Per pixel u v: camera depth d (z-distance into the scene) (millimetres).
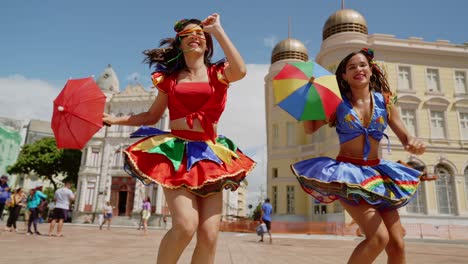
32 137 70188
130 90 38750
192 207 2293
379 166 2902
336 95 2879
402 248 2695
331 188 2672
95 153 37906
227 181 2420
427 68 26094
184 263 5219
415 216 22703
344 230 21125
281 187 28703
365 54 3152
